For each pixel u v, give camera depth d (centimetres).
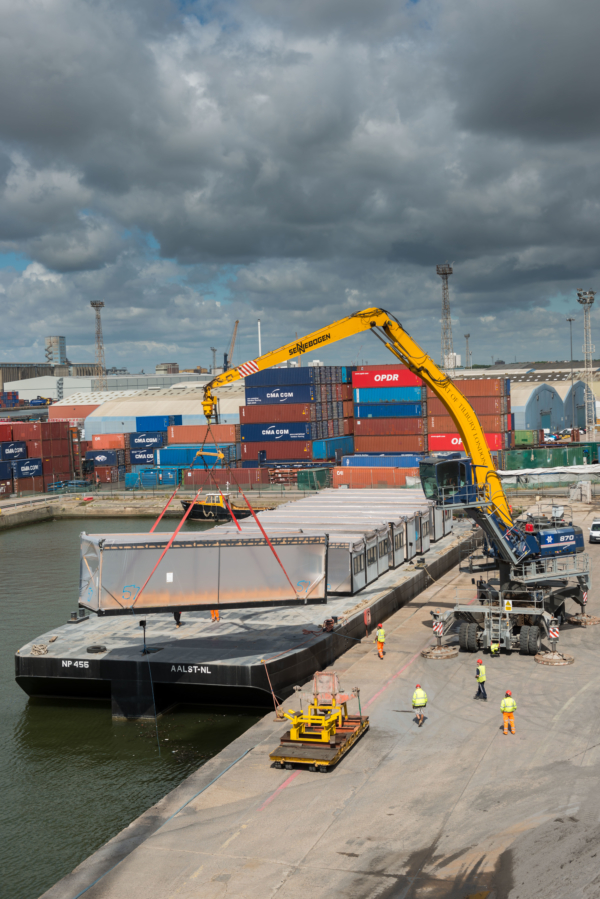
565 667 3072
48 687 3256
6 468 10519
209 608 2891
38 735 2966
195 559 2909
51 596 5338
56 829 2277
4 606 5088
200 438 11112
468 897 1586
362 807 1992
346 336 3462
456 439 9344
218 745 2823
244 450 10050
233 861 1766
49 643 3359
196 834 1894
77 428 11944
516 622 3534
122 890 1667
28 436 11069
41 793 2500
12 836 2244
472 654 3331
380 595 4097
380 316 3484
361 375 9675
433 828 1866
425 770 2189
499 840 1795
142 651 3195
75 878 1753
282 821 1938
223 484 10112
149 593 2862
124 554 2862
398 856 1752
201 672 2997
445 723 2534
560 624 3712
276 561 2945
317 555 2969
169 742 2859
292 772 2225
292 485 9731
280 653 3100
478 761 2230
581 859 1692
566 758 2217
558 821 1861
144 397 15400
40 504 9962
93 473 12169
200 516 9138
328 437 10275
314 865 1733
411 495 6344
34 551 7331
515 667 3108
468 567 3719
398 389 9512
